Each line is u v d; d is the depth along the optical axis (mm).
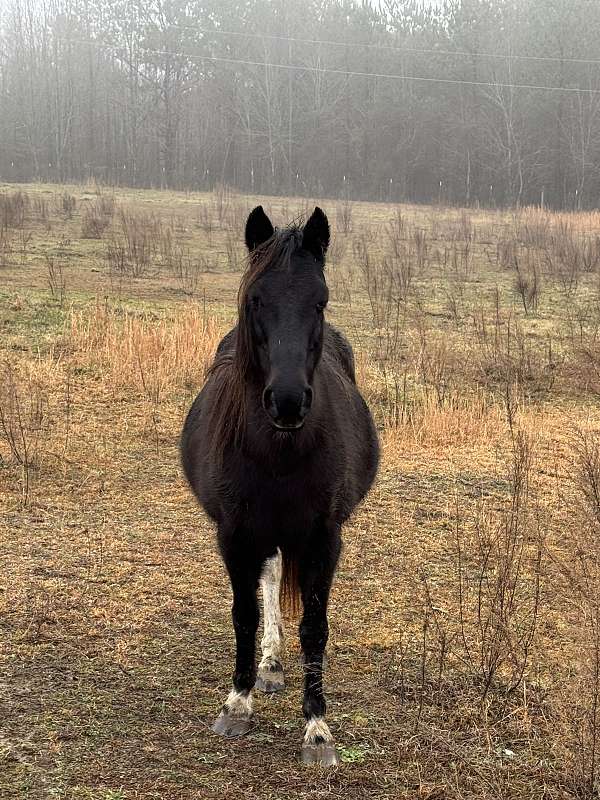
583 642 3973
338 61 55062
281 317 3154
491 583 5094
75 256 15367
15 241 16406
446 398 8977
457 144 50625
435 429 8039
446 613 4742
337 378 4129
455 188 50812
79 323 10320
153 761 3414
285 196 42531
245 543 3592
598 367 10164
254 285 3250
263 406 3150
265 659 4137
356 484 4020
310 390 3104
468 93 51906
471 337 11578
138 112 55375
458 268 16953
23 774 3289
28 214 20828
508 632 4152
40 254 15188
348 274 15500
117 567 5172
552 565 5258
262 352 3232
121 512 6027
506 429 8281
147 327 10195
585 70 49500
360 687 3990
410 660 4246
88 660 4145
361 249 18484
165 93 52719
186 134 55719
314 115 52719
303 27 57625
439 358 9961
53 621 4496
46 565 5148
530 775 3375
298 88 54031
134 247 15375
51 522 5797
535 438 7719
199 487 4000
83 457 6988
